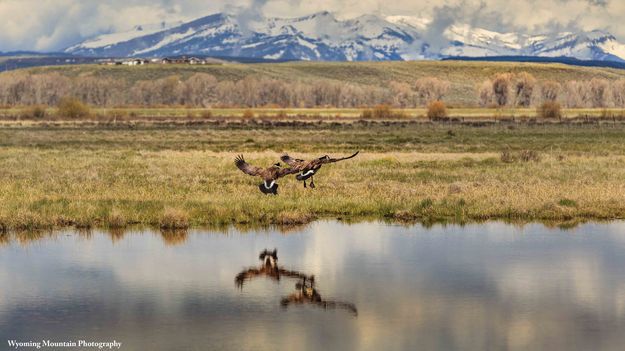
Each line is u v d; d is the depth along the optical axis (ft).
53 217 110.83
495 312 73.36
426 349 64.08
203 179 152.76
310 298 77.92
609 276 85.20
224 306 75.41
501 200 124.36
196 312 73.61
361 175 160.56
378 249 98.07
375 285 82.28
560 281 83.30
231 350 63.98
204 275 86.28
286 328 69.36
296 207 120.16
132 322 70.85
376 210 121.29
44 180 148.15
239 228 110.73
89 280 84.02
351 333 67.97
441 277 84.89
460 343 65.51
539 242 101.71
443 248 98.43
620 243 100.94
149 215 113.29
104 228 109.81
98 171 167.53
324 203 122.93
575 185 141.59
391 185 143.13
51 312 73.61
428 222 115.75
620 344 65.00
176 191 134.51
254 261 92.27
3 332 68.23
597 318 71.56
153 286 82.07
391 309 74.38
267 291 80.43
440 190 136.05
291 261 92.32
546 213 118.62
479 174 161.27
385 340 66.28
